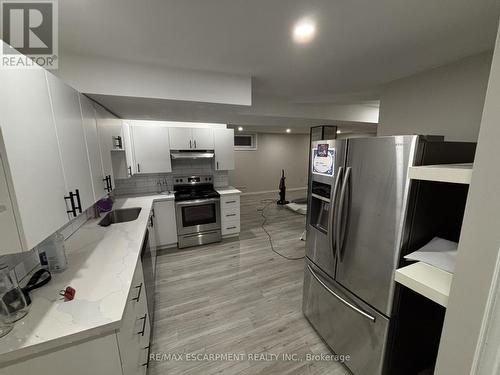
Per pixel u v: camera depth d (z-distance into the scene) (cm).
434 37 141
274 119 346
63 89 122
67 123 125
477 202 59
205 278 273
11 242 81
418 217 115
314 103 328
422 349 141
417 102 209
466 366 66
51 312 98
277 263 309
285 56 167
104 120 204
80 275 128
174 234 347
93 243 174
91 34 132
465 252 63
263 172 782
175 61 173
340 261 155
